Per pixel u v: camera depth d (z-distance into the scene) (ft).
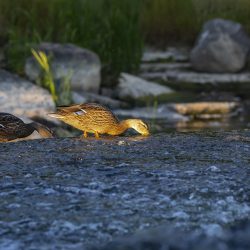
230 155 99.19
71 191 81.92
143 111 200.34
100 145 106.32
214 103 206.69
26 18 231.91
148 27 265.54
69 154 100.22
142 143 107.86
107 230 70.90
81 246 67.46
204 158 97.35
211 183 84.53
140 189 82.33
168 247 67.46
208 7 275.18
